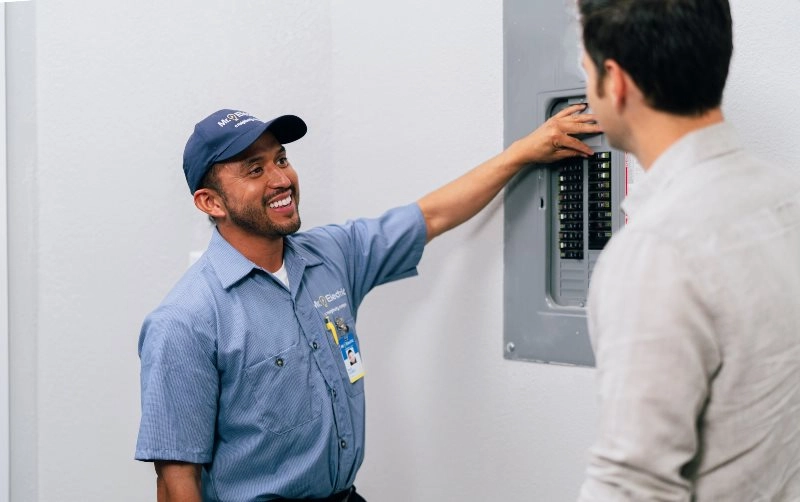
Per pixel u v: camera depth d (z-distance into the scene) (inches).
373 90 65.4
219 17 63.4
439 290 61.5
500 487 58.3
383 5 64.1
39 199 55.6
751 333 26.9
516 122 55.3
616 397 27.4
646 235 27.7
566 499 54.6
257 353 47.9
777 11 44.4
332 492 51.6
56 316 56.4
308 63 68.0
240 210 48.7
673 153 29.3
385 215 56.8
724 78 29.1
